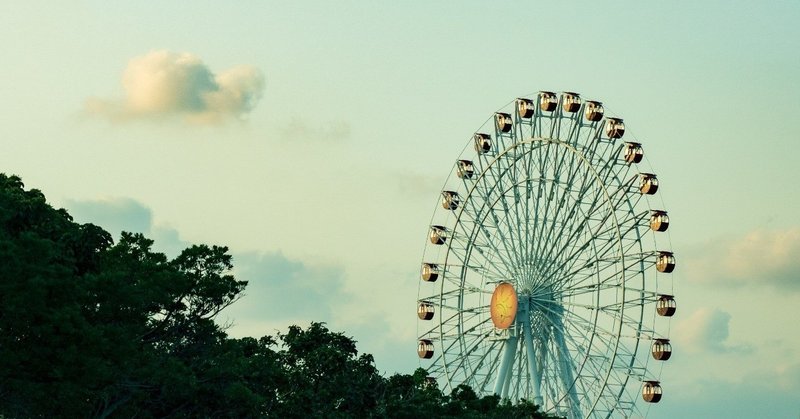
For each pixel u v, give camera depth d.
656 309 114.62
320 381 98.06
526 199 125.38
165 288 77.31
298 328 103.00
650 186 116.69
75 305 66.75
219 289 81.62
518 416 114.50
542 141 125.12
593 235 117.75
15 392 68.19
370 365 104.81
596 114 121.56
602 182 117.75
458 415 109.88
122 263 78.25
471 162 136.38
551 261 121.81
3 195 69.56
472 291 130.38
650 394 111.56
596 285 116.44
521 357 123.50
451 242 132.88
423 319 134.25
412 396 107.56
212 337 84.19
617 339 113.38
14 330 64.94
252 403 79.12
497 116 130.25
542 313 121.31
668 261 114.62
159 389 78.25
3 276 62.81
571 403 117.31
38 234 69.62
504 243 127.06
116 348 68.69
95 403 76.19
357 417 99.38
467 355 129.25
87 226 75.00
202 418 80.44
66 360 64.69
